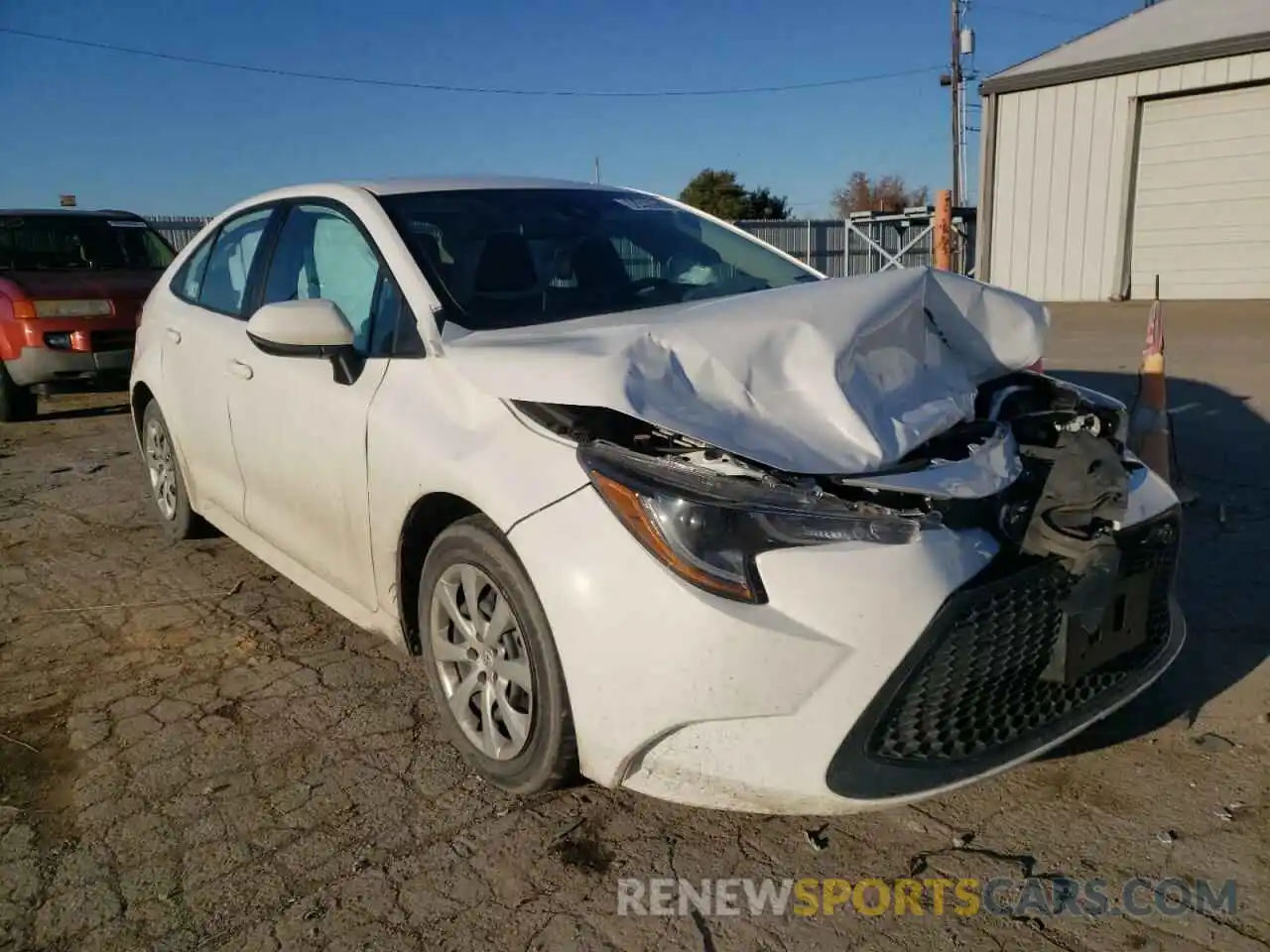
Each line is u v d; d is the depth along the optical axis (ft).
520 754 8.63
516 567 8.27
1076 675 7.93
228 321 13.46
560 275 11.23
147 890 8.04
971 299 9.84
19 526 17.90
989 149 52.42
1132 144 47.39
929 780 7.46
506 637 8.61
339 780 9.46
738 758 7.35
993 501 7.78
